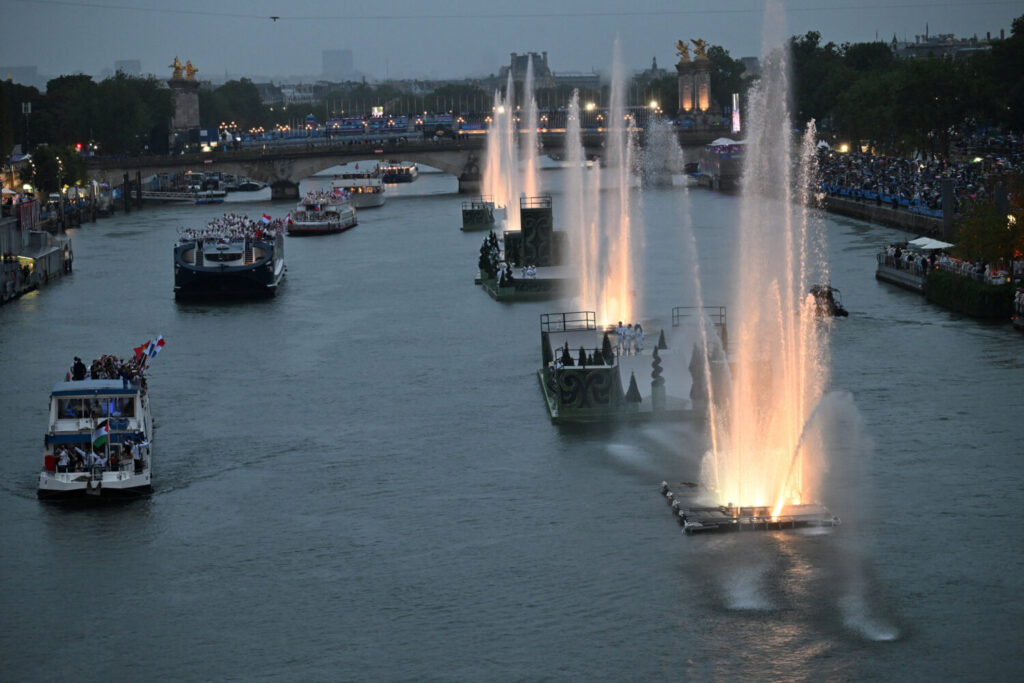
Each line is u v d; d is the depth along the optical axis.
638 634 75.25
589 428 111.12
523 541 87.75
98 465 98.44
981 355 133.38
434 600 79.94
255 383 132.75
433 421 115.88
